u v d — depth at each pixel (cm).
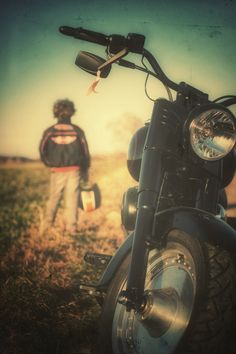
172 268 295
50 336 387
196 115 290
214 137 291
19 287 480
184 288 281
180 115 312
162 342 282
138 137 361
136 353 301
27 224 734
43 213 789
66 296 470
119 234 667
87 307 444
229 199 794
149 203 290
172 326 278
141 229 285
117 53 307
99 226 708
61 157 715
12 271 528
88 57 324
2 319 416
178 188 319
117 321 315
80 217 737
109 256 366
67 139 721
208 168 311
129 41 304
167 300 282
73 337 390
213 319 257
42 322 411
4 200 880
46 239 646
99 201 691
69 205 698
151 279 308
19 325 406
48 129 721
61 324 409
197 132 291
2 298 455
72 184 706
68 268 538
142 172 299
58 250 609
